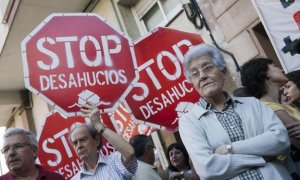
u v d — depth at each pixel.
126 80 2.67
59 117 3.00
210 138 1.78
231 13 4.96
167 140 6.23
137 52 3.02
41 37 2.54
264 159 1.66
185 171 3.23
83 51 2.61
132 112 2.80
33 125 10.02
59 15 2.65
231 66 4.91
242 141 1.68
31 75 2.42
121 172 2.55
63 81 2.47
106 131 2.46
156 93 2.90
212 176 1.65
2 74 9.02
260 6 4.20
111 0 7.05
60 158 2.92
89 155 2.69
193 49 1.96
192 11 5.48
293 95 2.27
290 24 3.96
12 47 7.99
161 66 2.98
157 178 2.98
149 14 6.74
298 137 1.80
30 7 7.02
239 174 1.64
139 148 3.39
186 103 2.84
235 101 1.91
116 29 2.79
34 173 2.56
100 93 2.54
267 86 2.26
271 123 1.75
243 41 4.80
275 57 4.65
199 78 1.89
